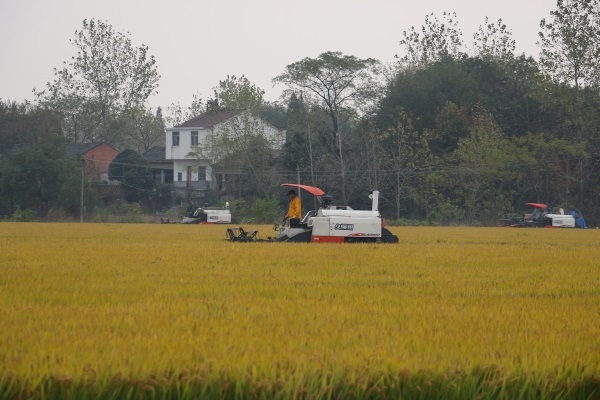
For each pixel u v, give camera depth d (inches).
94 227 7140.8
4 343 1097.4
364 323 1375.5
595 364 1058.7
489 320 1429.6
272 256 3105.3
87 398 913.5
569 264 2945.4
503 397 1007.0
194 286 1961.1
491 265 2864.2
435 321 1413.6
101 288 1886.1
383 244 4271.7
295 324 1334.9
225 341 1136.2
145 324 1291.8
